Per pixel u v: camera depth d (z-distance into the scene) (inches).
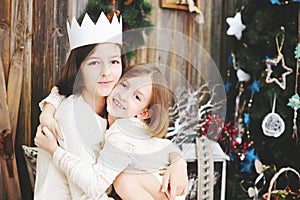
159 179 60.5
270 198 89.6
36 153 76.1
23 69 80.9
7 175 77.8
